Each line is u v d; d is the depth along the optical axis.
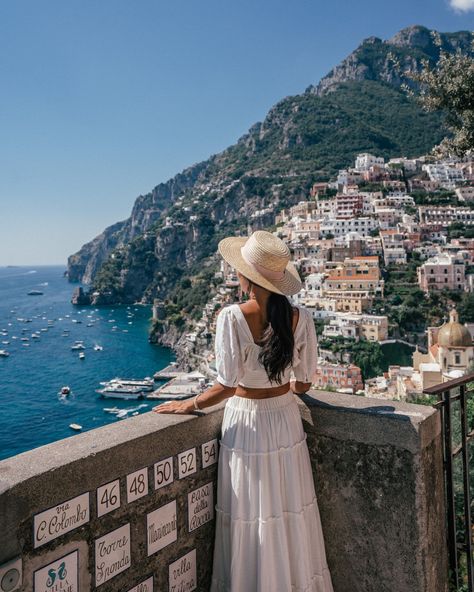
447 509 3.78
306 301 113.94
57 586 2.46
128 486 2.84
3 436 60.81
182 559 3.21
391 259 124.88
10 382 87.06
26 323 163.38
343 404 3.63
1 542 2.21
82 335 141.50
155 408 3.43
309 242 138.38
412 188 171.00
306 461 3.38
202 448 3.37
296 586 3.17
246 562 3.15
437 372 50.19
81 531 2.58
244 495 3.17
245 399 3.25
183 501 3.22
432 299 104.19
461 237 135.62
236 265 3.23
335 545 3.62
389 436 3.34
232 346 3.11
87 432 2.95
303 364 3.47
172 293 185.12
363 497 3.47
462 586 5.98
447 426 3.73
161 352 123.56
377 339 93.62
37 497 2.36
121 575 2.80
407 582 3.31
